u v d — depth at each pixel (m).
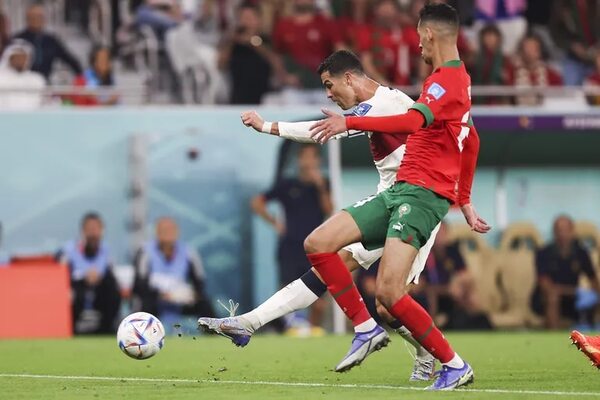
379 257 33.06
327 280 30.83
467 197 32.28
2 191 63.88
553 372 36.31
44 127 64.31
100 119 64.94
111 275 63.75
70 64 72.62
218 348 51.03
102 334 63.62
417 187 29.31
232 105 73.44
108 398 27.81
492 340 56.94
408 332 32.47
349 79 32.47
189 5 78.38
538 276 69.69
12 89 64.44
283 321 65.12
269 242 65.69
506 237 71.31
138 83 75.62
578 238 71.94
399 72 72.69
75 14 78.19
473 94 71.75
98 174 64.75
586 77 80.06
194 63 76.31
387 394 28.08
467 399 26.78
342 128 27.86
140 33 76.62
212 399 27.27
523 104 74.44
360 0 75.50
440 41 29.55
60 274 62.72
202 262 64.88
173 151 65.38
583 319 70.12
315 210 65.81
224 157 65.69
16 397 28.42
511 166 72.12
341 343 54.50
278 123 31.16
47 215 64.19
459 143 29.66
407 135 31.80
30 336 61.31
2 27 73.00
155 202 64.88
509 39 79.75
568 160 72.44
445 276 67.94
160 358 44.50
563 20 81.19
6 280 61.78
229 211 65.50
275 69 74.12
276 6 77.56
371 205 30.53
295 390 29.44
